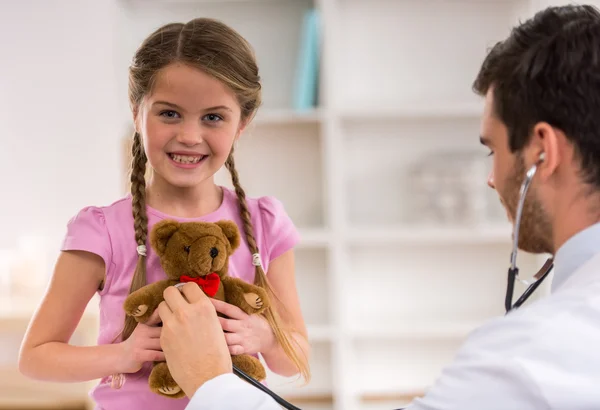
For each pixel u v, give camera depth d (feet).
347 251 10.07
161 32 4.13
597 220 2.94
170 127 3.94
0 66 9.84
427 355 10.34
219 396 3.18
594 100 2.85
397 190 10.14
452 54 10.05
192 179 4.01
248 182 10.14
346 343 9.58
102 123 9.80
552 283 3.08
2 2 9.81
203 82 3.91
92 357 3.87
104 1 9.76
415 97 10.08
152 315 3.84
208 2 9.87
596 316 2.64
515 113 3.02
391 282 10.34
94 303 8.72
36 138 9.88
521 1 9.75
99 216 4.25
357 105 10.08
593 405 2.49
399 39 10.06
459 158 9.75
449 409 2.72
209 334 3.48
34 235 9.95
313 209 10.18
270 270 4.72
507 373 2.60
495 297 10.24
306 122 9.82
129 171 4.52
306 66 9.48
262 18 9.96
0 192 9.93
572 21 2.97
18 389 8.73
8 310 8.68
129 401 4.10
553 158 2.91
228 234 4.03
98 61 9.79
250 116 4.43
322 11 9.29
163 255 3.88
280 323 4.30
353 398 10.05
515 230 3.14
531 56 2.97
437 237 9.40
